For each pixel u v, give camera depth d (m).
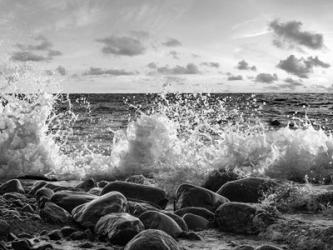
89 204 3.93
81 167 7.21
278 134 6.93
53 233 3.52
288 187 4.84
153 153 7.02
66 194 4.44
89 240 3.48
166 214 3.87
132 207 4.05
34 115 7.49
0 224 3.44
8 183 5.28
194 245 3.45
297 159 6.50
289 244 3.47
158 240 3.04
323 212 4.41
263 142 6.67
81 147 11.45
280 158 6.55
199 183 5.71
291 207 4.55
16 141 7.24
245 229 3.78
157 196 4.63
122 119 26.67
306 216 4.32
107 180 6.61
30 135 7.33
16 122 7.35
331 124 20.69
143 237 3.08
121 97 104.31
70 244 3.38
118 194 4.00
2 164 7.11
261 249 3.10
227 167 6.34
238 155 6.58
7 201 4.43
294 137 6.86
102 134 15.80
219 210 3.95
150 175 6.60
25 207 4.18
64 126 19.83
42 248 3.12
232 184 4.93
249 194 4.81
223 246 3.43
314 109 38.41
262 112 28.95
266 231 3.71
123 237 3.36
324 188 5.70
